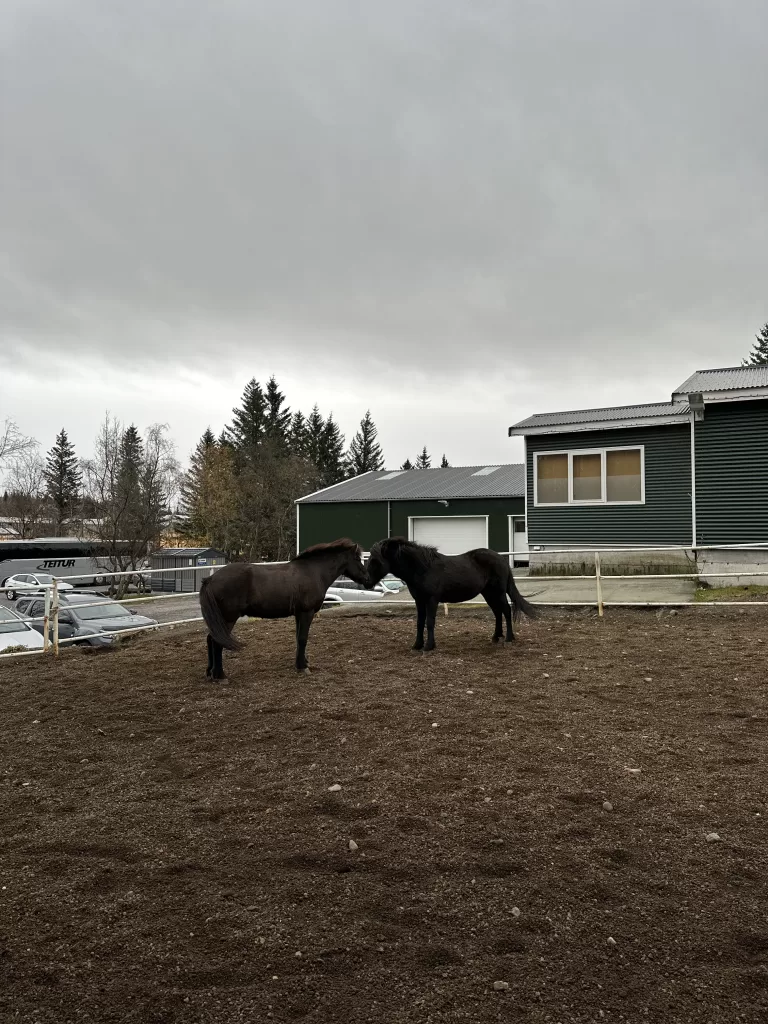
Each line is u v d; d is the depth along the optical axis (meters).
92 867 3.96
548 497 18.56
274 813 4.62
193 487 56.25
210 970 3.02
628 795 4.77
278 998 2.86
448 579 9.21
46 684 8.64
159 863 3.99
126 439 46.34
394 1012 2.78
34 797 5.05
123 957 3.12
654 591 14.12
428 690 7.44
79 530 43.19
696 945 3.16
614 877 3.75
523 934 3.27
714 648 8.79
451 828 4.34
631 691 7.23
